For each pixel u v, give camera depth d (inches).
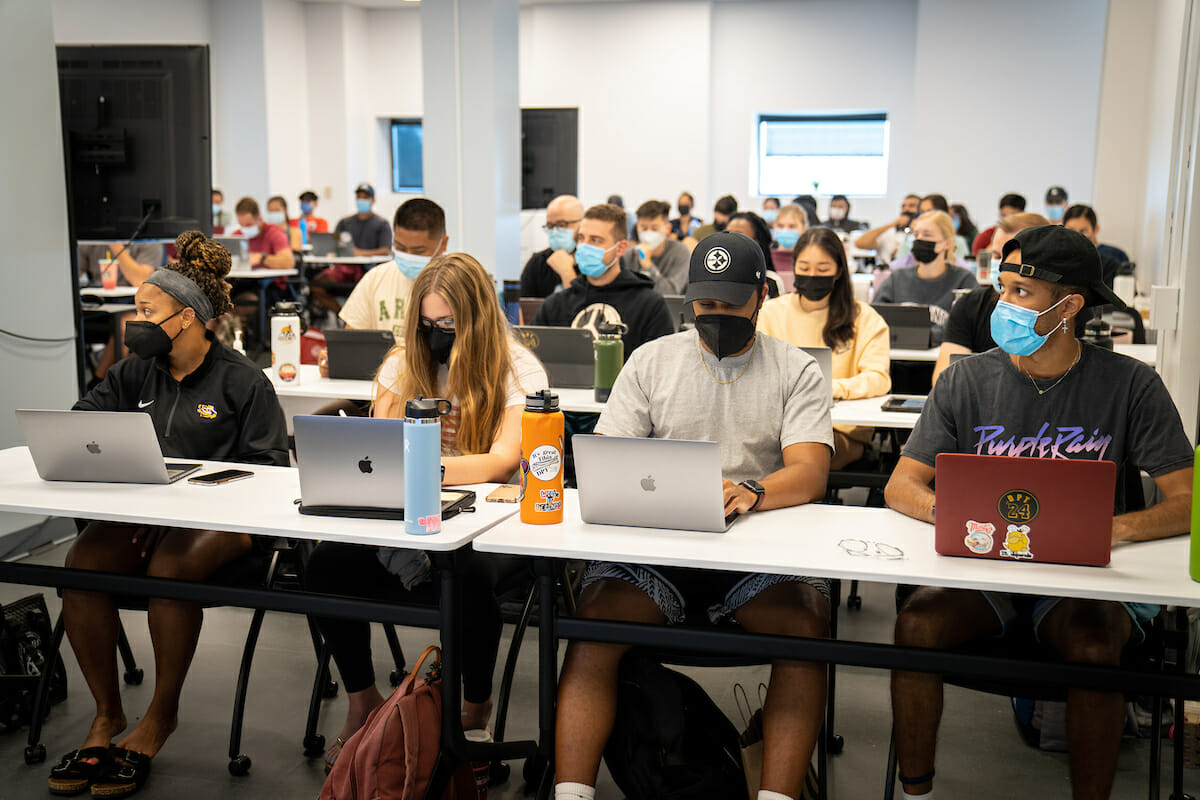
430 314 93.0
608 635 74.3
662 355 89.1
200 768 94.7
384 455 75.6
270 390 103.3
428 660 96.6
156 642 92.4
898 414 118.3
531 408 76.5
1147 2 350.9
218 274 104.4
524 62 496.1
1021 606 83.2
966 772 94.0
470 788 82.0
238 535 96.5
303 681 113.3
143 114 149.3
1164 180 299.7
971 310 130.7
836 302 137.3
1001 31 436.8
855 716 104.9
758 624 79.2
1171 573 66.8
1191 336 126.0
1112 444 79.4
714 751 77.8
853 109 477.4
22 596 133.0
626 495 75.4
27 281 148.7
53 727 102.1
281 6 473.4
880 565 67.9
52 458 87.5
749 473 86.8
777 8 476.7
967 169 448.1
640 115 487.2
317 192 504.1
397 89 509.7
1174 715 89.7
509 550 71.5
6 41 143.2
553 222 200.1
